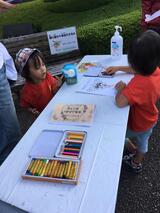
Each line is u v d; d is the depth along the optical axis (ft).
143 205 6.64
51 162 4.19
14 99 11.16
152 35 5.22
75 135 4.82
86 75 7.14
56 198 3.68
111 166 4.09
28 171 4.07
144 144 6.87
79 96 6.15
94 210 3.48
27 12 22.94
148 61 5.18
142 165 7.73
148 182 7.22
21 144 4.75
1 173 4.16
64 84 6.81
